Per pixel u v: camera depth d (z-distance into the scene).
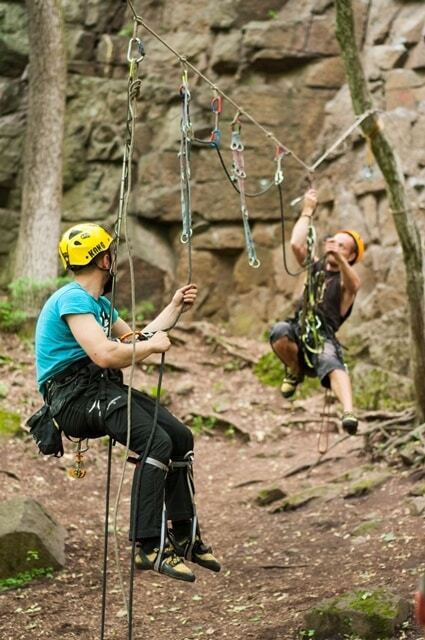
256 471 11.04
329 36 15.79
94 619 6.98
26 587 7.54
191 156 15.84
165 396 13.20
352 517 8.47
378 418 11.35
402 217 9.30
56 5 14.64
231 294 15.90
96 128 15.96
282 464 11.17
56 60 14.68
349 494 8.98
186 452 5.13
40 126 14.70
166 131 15.96
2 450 10.79
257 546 8.34
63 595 7.42
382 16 15.02
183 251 15.86
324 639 5.95
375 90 14.84
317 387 13.55
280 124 15.77
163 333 5.09
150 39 16.16
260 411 13.10
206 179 15.78
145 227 16.09
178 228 16.09
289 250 15.66
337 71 15.83
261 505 9.61
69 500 9.88
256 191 15.68
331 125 15.57
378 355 13.09
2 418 11.37
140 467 4.88
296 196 15.73
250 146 15.74
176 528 5.15
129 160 5.17
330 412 12.74
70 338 5.09
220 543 8.61
